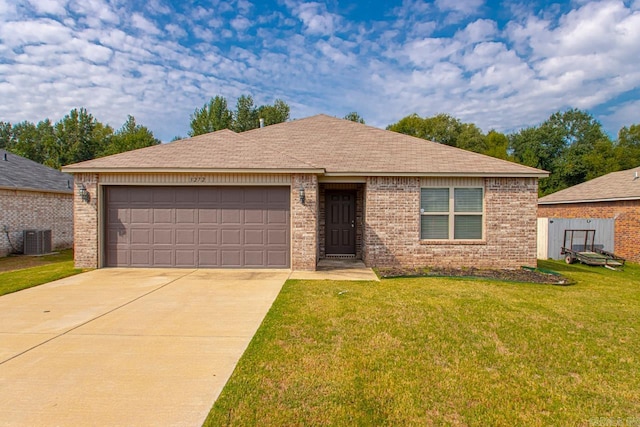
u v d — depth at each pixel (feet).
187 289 23.68
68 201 53.62
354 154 36.63
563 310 19.43
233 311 18.69
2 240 42.45
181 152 32.83
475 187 33.58
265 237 31.42
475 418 9.49
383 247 33.47
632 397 10.75
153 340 14.61
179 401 10.06
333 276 28.58
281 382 11.17
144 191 31.37
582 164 131.85
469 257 33.47
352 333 15.44
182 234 31.40
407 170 32.81
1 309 18.94
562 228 46.26
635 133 142.00
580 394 10.86
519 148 154.30
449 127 142.92
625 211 48.32
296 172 30.30
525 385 11.30
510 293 23.15
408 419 9.39
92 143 157.89
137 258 31.50
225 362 12.58
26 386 10.85
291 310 18.75
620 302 21.35
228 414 9.45
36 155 155.43
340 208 38.96
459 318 17.67
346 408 9.82
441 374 11.88
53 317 17.56
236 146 34.24
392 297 21.65
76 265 31.19
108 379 11.32
